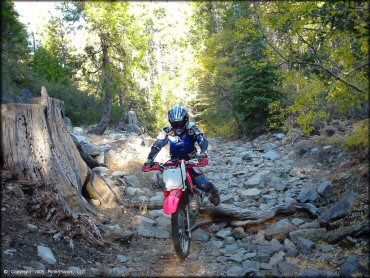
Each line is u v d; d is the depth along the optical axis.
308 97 6.25
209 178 8.68
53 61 14.92
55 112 6.14
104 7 13.89
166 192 4.77
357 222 4.62
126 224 5.74
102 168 8.05
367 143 5.45
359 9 5.23
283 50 6.36
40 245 4.24
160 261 4.57
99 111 19.64
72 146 6.30
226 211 5.64
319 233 4.76
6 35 7.95
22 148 5.14
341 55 5.52
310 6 5.48
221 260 4.52
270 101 13.02
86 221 4.99
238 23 6.51
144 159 9.25
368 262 3.80
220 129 18.31
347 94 5.69
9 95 8.04
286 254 4.48
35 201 4.76
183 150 4.99
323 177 6.84
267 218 5.52
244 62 14.27
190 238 4.83
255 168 8.94
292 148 9.73
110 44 14.76
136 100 22.56
